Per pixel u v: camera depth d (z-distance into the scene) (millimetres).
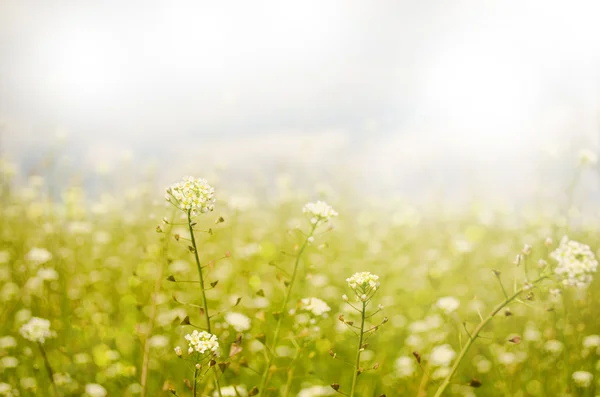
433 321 564
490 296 658
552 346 530
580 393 512
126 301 581
